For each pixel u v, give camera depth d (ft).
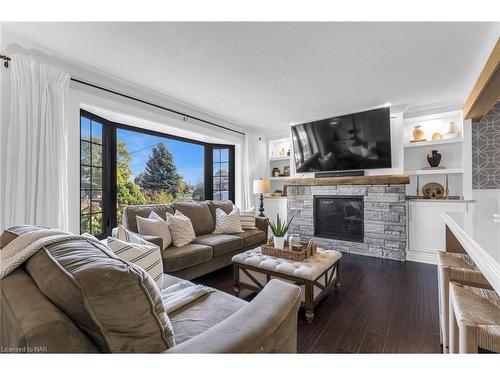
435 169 11.19
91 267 2.11
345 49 7.04
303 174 14.94
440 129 12.04
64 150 7.43
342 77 8.82
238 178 16.01
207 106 12.04
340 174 13.19
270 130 16.83
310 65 7.98
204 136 13.88
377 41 6.64
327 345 5.19
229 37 6.52
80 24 6.05
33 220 6.77
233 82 9.30
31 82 6.84
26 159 6.72
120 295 2.05
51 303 2.10
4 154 6.54
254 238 10.94
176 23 5.99
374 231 11.92
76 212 8.00
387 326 5.87
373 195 11.96
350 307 6.82
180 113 11.87
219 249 9.11
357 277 9.11
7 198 6.43
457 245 6.23
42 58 7.37
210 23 5.98
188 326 3.63
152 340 2.25
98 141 10.23
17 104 6.63
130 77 8.90
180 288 4.82
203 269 8.59
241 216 11.72
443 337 4.56
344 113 12.82
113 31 6.31
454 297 3.65
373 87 9.66
